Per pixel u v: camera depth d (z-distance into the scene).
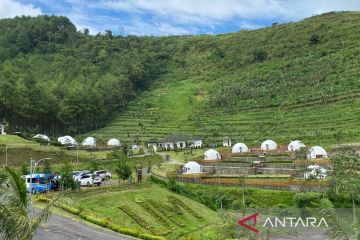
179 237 74.81
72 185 83.56
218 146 184.88
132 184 95.75
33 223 35.44
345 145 144.12
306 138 167.38
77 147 159.12
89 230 65.00
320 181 98.19
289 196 98.44
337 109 193.00
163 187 101.19
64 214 71.69
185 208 89.62
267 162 132.38
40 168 113.62
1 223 31.70
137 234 65.94
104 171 109.88
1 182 37.03
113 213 77.12
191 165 126.50
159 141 193.38
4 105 185.62
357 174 95.38
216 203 102.56
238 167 127.38
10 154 132.00
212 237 69.25
